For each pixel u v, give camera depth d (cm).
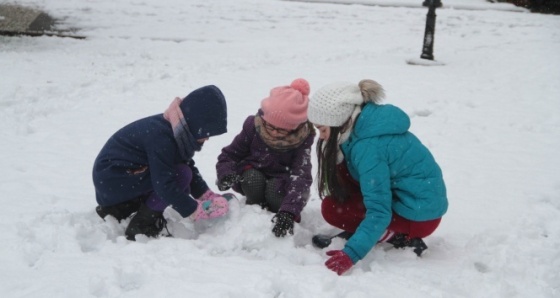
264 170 368
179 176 333
